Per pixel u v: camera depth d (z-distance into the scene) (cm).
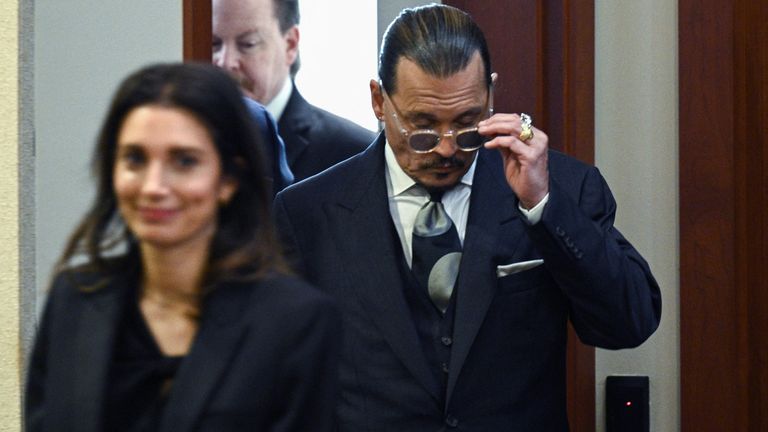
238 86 730
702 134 1582
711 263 1580
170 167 694
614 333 1066
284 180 1417
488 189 1098
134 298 720
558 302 1093
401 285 1070
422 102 1032
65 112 1220
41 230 1209
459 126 1045
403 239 1095
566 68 1565
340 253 1088
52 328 722
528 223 1027
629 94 1620
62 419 693
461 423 1052
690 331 1588
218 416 684
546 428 1079
